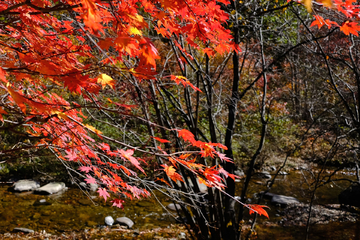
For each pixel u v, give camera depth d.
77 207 6.91
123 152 1.43
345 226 6.43
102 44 1.05
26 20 1.49
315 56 5.63
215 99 5.07
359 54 5.09
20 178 8.09
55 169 8.17
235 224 4.42
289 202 7.71
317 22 1.45
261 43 4.89
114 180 2.25
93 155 1.85
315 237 5.93
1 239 5.29
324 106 6.87
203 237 4.12
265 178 9.99
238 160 10.62
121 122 4.77
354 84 6.07
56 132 1.79
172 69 5.16
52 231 5.77
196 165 1.59
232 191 4.53
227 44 1.92
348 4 1.25
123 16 1.21
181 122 5.39
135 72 1.19
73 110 1.67
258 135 10.50
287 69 6.89
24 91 1.96
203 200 4.16
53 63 1.36
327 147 9.12
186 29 1.72
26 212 6.50
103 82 1.25
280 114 10.98
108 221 6.25
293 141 10.57
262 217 6.91
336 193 8.52
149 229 6.10
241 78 8.34
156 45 4.02
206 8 1.58
